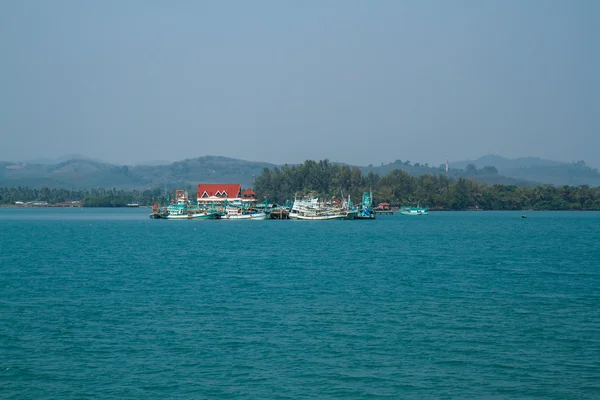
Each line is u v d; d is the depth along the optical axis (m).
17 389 53.25
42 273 116.62
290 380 55.28
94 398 51.59
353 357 60.97
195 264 132.00
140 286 100.25
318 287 99.19
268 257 147.62
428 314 78.44
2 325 72.62
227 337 67.56
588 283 103.81
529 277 111.19
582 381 55.09
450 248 174.50
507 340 66.62
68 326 72.25
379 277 111.00
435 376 56.25
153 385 54.16
